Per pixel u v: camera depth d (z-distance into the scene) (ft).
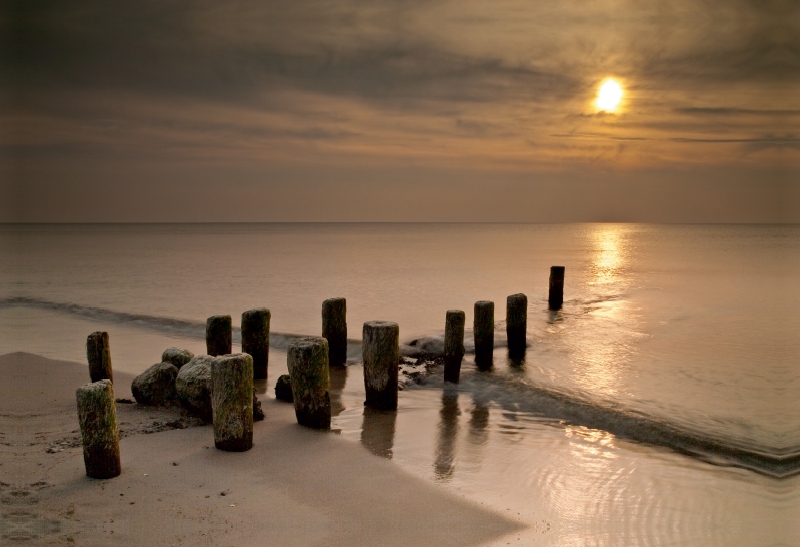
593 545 23.79
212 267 160.76
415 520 24.95
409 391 46.01
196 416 35.06
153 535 22.18
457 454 32.99
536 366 52.39
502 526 24.85
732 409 41.04
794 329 68.69
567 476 30.40
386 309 85.76
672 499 27.96
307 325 74.23
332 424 37.65
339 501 26.22
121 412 35.47
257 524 23.71
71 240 397.80
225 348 45.42
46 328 72.08
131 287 113.19
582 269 148.56
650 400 42.98
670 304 86.99
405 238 458.91
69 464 27.91
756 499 28.14
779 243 318.24
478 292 103.71
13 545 20.34
